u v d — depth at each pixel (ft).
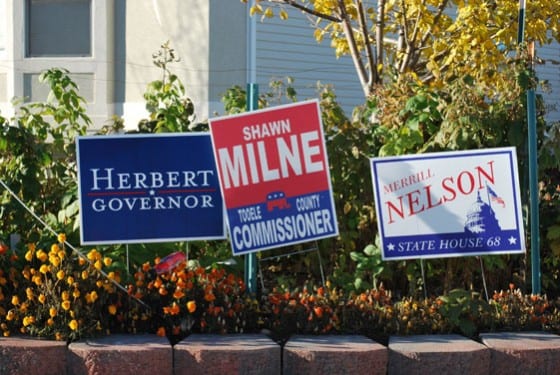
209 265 22.71
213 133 21.67
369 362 19.33
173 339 20.89
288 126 21.80
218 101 47.75
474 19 31.94
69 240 23.00
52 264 20.56
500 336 20.93
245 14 48.01
